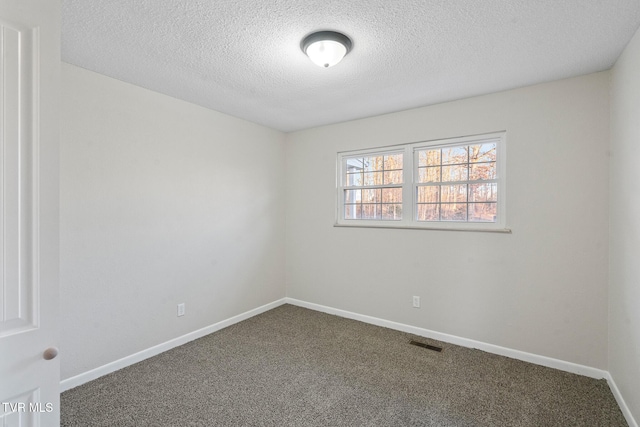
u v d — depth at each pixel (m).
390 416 1.90
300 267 4.03
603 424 1.83
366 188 3.54
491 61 2.13
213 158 3.19
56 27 0.98
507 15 1.62
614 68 2.15
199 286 3.07
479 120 2.77
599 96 2.28
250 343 2.93
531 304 2.56
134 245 2.55
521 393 2.13
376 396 2.10
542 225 2.50
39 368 0.96
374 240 3.41
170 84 2.52
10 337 0.91
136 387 2.19
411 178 3.19
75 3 1.51
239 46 1.94
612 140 2.19
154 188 2.68
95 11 1.58
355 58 2.09
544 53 2.02
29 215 0.94
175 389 2.17
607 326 2.27
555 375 2.36
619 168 2.04
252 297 3.67
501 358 2.63
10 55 0.89
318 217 3.85
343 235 3.65
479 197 2.86
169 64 2.17
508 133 2.63
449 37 1.83
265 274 3.85
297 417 1.89
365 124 3.46
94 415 1.88
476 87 2.58
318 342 2.95
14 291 0.92
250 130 3.62
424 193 3.15
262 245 3.80
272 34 1.81
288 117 3.45
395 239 3.27
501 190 2.72
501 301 2.70
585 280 2.35
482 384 2.24
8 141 0.90
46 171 0.97
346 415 1.91
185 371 2.41
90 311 2.28
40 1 0.95
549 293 2.49
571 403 2.02
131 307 2.53
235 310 3.46
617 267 2.08
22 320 0.93
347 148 3.60
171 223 2.82
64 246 2.15
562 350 2.44
